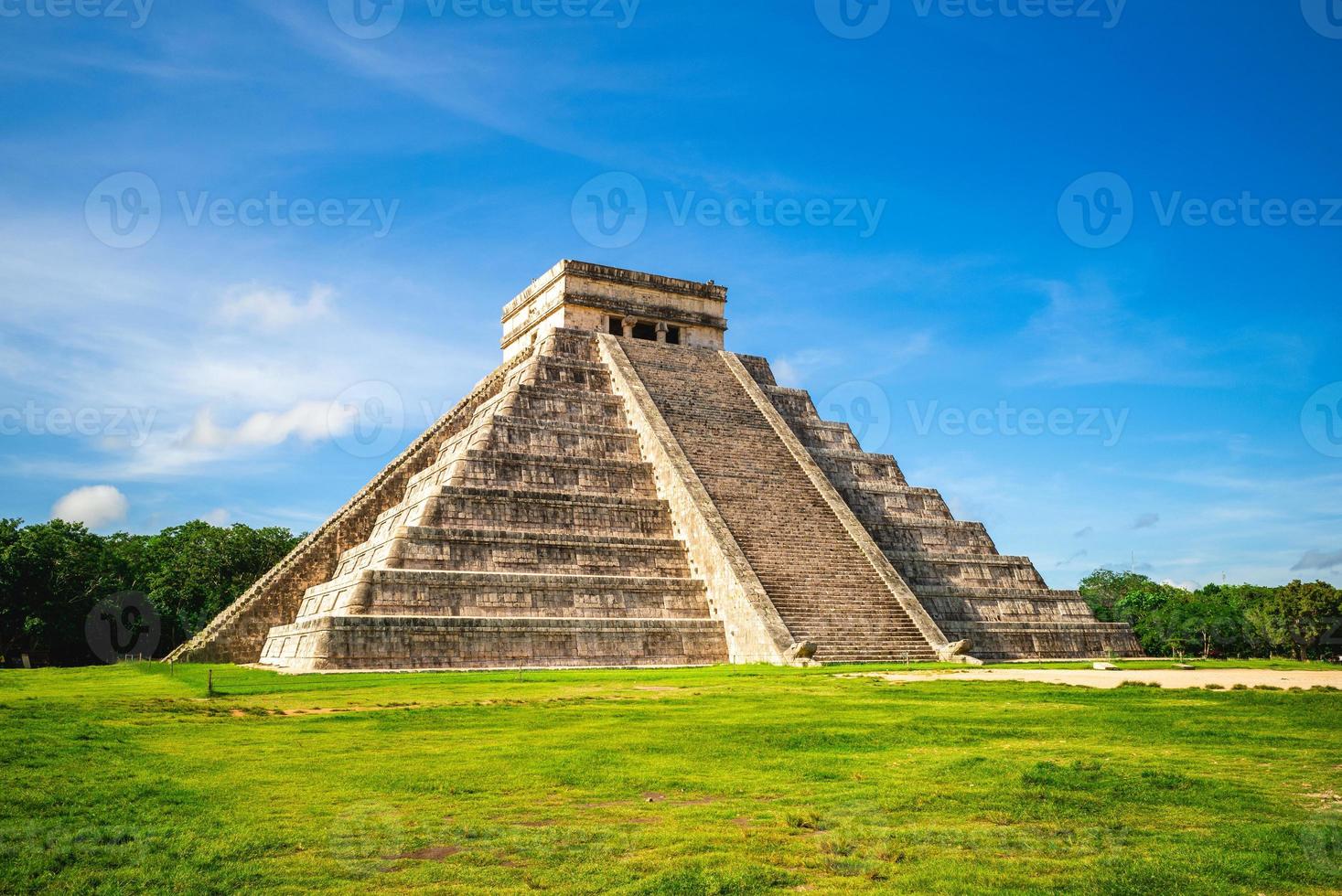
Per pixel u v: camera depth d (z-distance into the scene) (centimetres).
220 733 1952
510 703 2509
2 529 6588
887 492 5906
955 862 1071
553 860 1073
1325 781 1437
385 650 3891
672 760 1648
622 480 5100
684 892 976
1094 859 1076
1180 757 1634
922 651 4359
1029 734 1903
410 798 1353
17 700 2530
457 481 4659
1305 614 7856
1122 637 5709
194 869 1035
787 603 4438
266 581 5200
